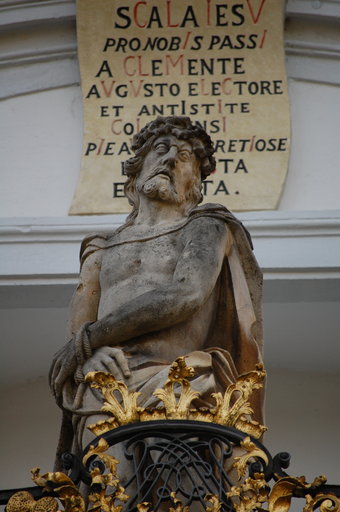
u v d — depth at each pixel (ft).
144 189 19.12
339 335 34.81
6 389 35.35
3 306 34.12
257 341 18.29
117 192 35.37
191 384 16.98
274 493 15.79
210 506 15.90
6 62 37.76
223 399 16.52
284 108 36.52
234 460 16.19
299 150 36.22
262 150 35.94
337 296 33.78
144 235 18.66
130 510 15.67
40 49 37.86
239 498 16.01
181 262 17.87
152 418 16.28
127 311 17.42
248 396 16.53
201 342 17.81
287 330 34.83
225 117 36.42
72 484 15.78
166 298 17.42
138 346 17.47
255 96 36.68
